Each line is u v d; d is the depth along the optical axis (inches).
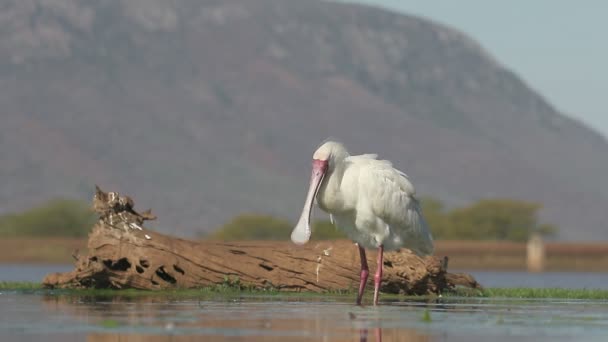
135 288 928.9
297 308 720.3
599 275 3034.0
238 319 620.7
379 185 760.3
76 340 513.0
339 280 938.1
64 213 5068.9
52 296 863.1
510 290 1023.0
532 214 5216.5
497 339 532.4
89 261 934.4
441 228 4965.6
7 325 578.6
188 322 598.9
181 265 930.7
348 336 540.1
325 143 762.2
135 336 530.0
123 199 943.0
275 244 959.6
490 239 5014.8
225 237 5128.0
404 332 561.3
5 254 3880.4
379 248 775.1
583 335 551.5
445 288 959.6
